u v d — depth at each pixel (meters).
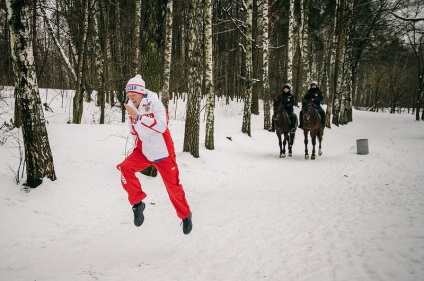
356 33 26.97
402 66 37.03
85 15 12.00
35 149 6.33
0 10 14.00
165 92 14.75
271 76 31.47
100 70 19.41
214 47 25.53
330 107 21.94
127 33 18.69
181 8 24.12
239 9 26.42
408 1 21.72
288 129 12.95
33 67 6.09
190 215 4.20
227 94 27.83
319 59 34.84
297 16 26.48
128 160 3.92
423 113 27.16
